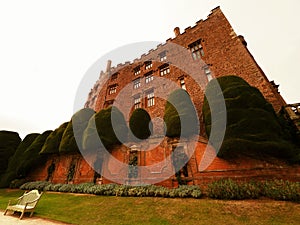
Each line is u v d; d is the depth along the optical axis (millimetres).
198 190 6539
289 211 4262
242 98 7805
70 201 7703
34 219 5320
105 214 5512
